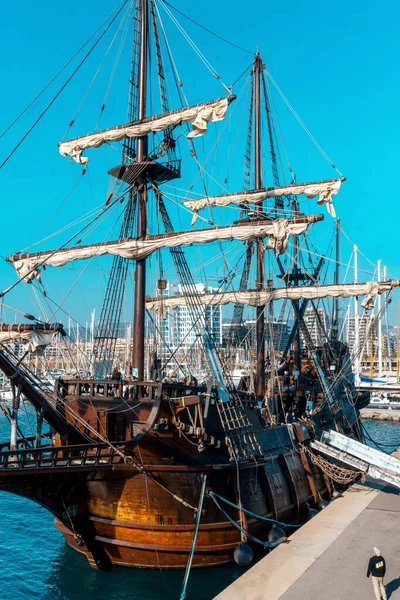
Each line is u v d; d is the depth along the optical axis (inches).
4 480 789.9
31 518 1277.1
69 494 863.7
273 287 1535.4
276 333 1831.9
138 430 885.8
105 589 847.1
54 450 775.1
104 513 875.4
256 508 972.6
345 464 1370.6
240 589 685.3
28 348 853.2
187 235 1163.9
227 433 954.7
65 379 960.3
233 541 904.9
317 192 1568.7
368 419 3535.9
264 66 1656.0
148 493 855.7
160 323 1553.9
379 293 1524.4
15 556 1003.3
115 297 1262.3
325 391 1584.6
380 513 1040.8
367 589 685.3
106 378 1099.9
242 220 1568.7
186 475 870.4
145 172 1168.2
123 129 1170.6
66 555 991.0
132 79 1228.5
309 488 1203.2
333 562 778.8
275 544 892.6
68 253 1148.5
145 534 860.6
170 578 869.2
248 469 976.3
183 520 865.5
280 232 1201.4
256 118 1627.7
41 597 834.2
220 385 976.3
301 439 1235.9
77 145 1205.1
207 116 1107.9
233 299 1555.1
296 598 658.8
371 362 4434.1
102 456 820.6
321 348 1935.3
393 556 802.8
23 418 2822.3
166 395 907.4
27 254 1137.4
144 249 1120.2
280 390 1464.1
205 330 1158.3
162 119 1148.5
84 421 879.7
